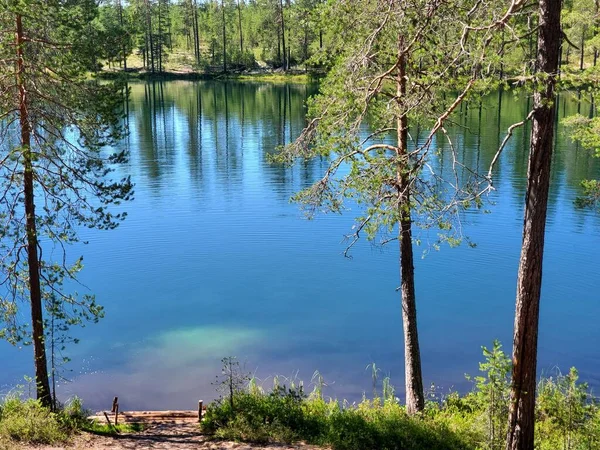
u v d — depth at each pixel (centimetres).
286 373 1420
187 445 963
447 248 2325
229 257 2269
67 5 1045
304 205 1082
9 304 1066
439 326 1688
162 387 1345
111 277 2089
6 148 1038
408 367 1136
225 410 1088
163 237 2469
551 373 1412
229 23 9688
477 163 3372
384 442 949
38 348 1059
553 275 2066
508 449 814
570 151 3797
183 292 1947
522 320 774
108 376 1399
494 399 874
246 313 1784
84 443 955
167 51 9869
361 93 930
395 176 966
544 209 741
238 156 3938
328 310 1803
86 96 1046
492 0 721
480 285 1998
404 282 1129
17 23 960
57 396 1304
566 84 680
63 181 1044
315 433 1020
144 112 5691
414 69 964
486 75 720
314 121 1074
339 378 1397
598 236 2403
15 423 962
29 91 992
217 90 7425
